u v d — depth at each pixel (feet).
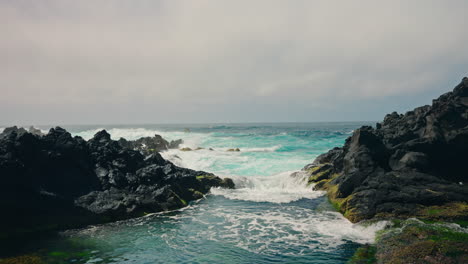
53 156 57.21
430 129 64.18
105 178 61.72
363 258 35.40
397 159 63.87
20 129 108.99
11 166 49.37
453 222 44.42
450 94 69.51
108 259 36.19
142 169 68.90
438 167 62.69
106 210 53.06
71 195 56.13
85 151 64.95
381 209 49.85
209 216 54.90
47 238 43.52
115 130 241.76
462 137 60.29
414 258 32.96
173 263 34.99
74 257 36.68
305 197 67.51
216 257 36.63
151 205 57.98
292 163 107.04
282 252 37.86
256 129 411.54
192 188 72.13
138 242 41.98
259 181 81.76
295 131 325.42
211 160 110.42
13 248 39.40
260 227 48.06
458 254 32.78
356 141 68.44
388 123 81.46
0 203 46.11
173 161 102.06
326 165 81.30
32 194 50.75
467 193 51.65
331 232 45.19
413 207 49.24
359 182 60.18
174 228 48.19
